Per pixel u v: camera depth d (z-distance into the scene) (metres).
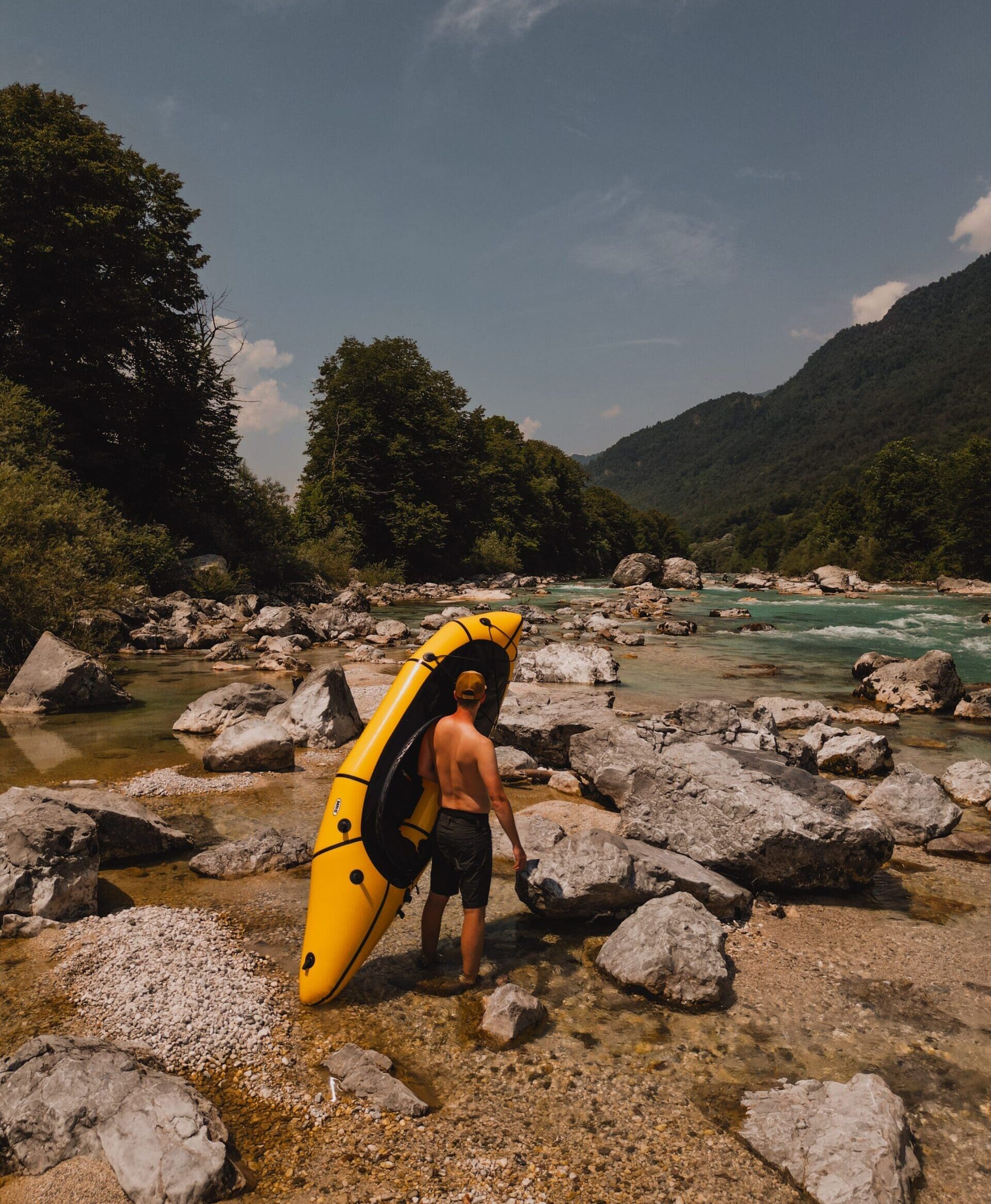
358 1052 3.51
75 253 25.77
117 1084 3.01
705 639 22.45
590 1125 3.14
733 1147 3.03
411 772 4.29
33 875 4.70
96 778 7.95
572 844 5.23
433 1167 2.88
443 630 4.92
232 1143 2.94
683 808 5.96
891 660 14.99
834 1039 3.80
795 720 11.27
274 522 35.66
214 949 4.45
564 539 78.12
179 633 19.06
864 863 5.62
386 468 49.56
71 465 26.81
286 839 6.00
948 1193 2.86
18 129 26.02
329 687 9.89
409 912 5.14
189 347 32.56
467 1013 3.95
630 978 4.20
